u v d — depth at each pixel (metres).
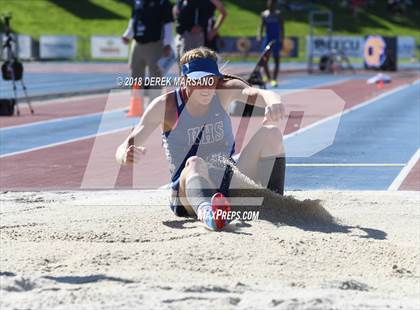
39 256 16.08
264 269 15.15
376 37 116.62
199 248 16.38
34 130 44.25
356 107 57.97
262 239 17.23
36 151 35.69
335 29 167.12
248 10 170.50
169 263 15.38
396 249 17.06
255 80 45.66
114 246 16.88
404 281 14.98
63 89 76.94
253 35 156.25
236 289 13.28
